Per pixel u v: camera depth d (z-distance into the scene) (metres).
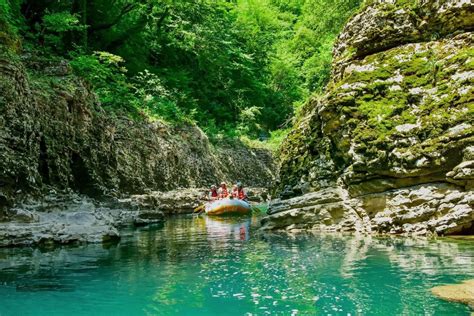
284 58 41.31
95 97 16.11
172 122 24.31
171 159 21.89
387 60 10.18
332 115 10.25
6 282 5.78
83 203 11.42
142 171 19.00
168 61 32.34
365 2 11.27
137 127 19.83
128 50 27.75
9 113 10.19
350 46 11.15
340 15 23.11
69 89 13.91
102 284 5.66
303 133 13.60
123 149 17.95
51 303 4.89
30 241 8.55
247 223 13.68
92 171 14.10
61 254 7.78
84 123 14.51
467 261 6.37
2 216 9.03
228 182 27.62
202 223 13.91
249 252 7.84
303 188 11.53
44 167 12.05
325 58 28.83
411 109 9.35
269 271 6.27
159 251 8.14
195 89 33.81
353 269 6.19
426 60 9.74
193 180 23.80
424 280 5.45
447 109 8.90
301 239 9.06
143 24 27.00
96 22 25.41
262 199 24.44
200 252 7.98
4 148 9.68
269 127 40.22
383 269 6.10
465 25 9.74
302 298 4.94
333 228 10.02
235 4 43.31
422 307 4.48
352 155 9.68
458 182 8.42
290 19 47.31
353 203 9.86
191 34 30.64
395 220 9.05
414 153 8.77
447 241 7.96
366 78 10.05
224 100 36.41
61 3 22.81
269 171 32.19
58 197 11.18
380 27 10.59
